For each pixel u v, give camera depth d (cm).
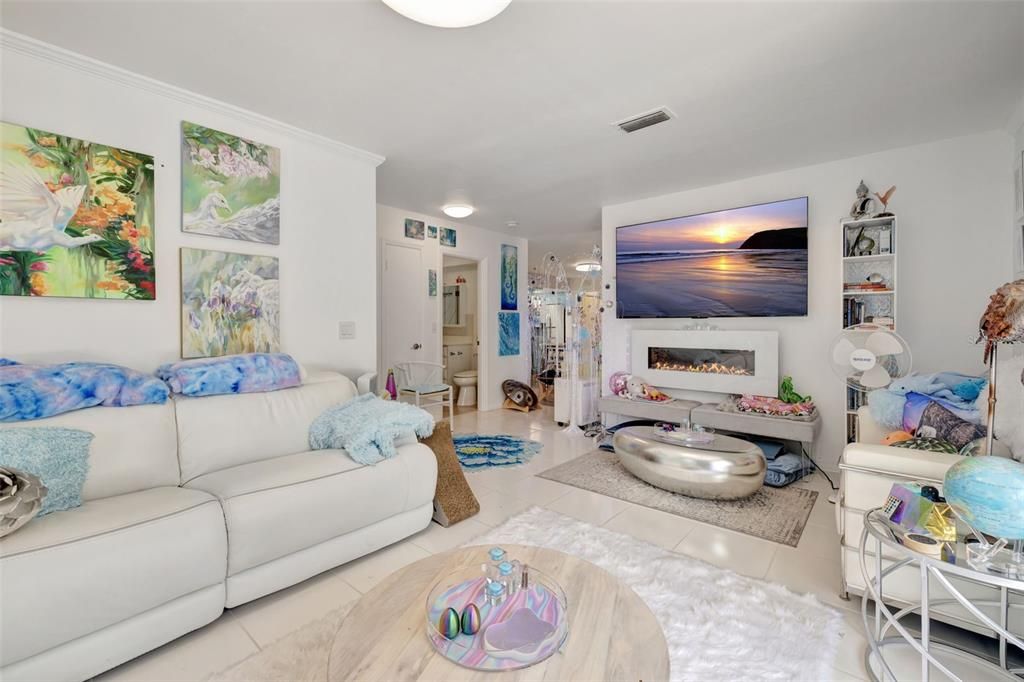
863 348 277
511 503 297
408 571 145
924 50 211
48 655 134
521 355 679
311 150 302
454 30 195
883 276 337
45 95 204
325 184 309
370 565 221
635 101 258
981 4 179
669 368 441
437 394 532
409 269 513
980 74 231
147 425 200
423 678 100
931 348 322
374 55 213
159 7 179
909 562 144
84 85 215
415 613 123
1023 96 253
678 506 290
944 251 316
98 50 207
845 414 353
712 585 199
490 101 258
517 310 670
